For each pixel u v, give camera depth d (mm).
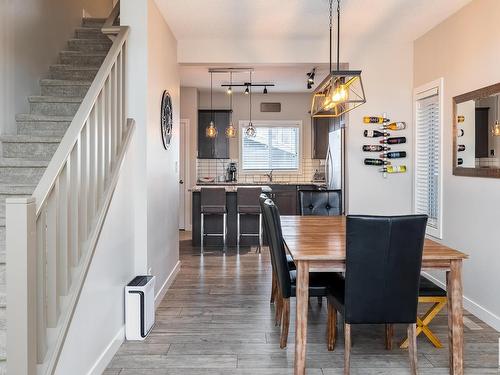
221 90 8750
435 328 3471
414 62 5105
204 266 5605
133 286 3254
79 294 2242
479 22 3723
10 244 1747
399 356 2977
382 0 3879
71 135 2223
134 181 3584
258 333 3375
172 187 4918
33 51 3971
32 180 3201
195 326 3521
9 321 1754
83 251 2398
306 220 4176
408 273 2512
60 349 2002
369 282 2508
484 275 3654
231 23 4535
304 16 4324
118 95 3246
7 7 3490
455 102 4109
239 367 2797
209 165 9094
